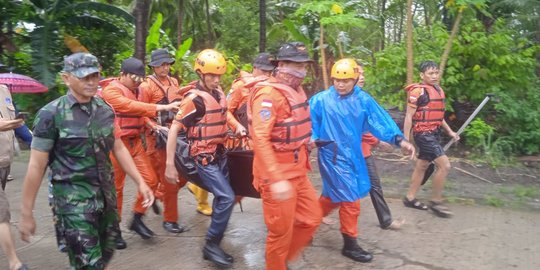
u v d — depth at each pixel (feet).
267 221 10.83
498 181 22.41
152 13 69.82
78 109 9.34
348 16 26.13
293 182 10.93
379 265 13.46
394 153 26.35
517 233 15.75
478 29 27.40
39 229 16.31
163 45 35.88
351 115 13.29
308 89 35.22
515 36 32.99
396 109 29.91
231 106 16.39
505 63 26.40
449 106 26.94
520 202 18.93
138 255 14.21
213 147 13.23
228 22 78.33
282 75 10.85
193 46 79.71
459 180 22.36
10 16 31.86
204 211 18.01
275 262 11.10
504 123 27.35
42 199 19.76
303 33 31.81
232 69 36.29
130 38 37.04
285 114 10.69
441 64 25.38
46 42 31.09
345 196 13.28
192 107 12.84
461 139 27.81
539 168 24.49
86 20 34.22
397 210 18.11
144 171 14.80
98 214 9.77
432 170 18.17
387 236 15.57
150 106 14.39
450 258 13.84
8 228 12.11
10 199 19.71
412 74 25.82
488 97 19.53
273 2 64.13
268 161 10.08
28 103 32.35
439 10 36.83
